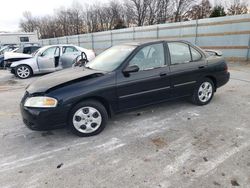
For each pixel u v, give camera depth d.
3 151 3.14
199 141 3.18
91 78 3.45
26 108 3.25
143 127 3.73
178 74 4.13
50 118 3.17
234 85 6.50
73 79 3.43
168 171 2.53
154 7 41.66
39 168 2.69
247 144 3.05
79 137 3.47
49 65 9.96
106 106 3.63
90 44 23.95
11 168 2.71
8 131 3.82
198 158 2.76
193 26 13.55
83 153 2.99
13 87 7.75
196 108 4.52
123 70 3.62
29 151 3.11
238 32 11.32
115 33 20.14
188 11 39.12
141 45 3.92
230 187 2.24
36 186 2.36
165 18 41.09
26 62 9.62
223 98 5.16
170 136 3.37
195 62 4.39
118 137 3.41
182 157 2.80
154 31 16.33
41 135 3.61
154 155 2.87
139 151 2.98
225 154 2.82
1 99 6.00
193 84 4.41
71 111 3.32
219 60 4.78
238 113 4.20
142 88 3.78
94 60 4.51
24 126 4.01
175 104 4.79
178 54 4.23
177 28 14.62
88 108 3.42
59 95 3.19
